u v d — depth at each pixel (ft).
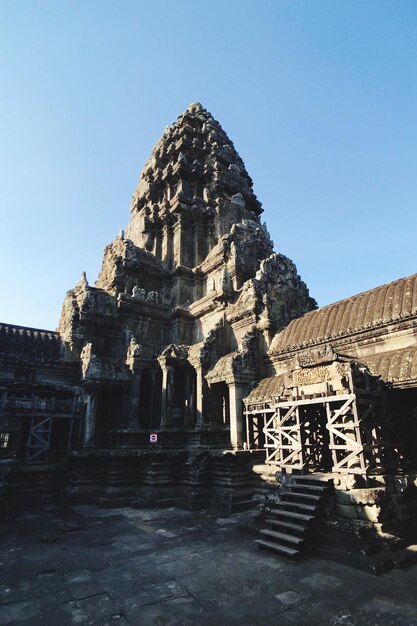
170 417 70.64
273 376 67.82
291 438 45.03
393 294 58.80
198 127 138.82
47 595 25.43
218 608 23.35
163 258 110.11
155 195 123.03
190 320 93.71
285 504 38.06
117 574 29.07
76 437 71.05
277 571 29.22
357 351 58.34
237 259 87.40
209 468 59.06
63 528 43.50
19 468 59.41
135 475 63.36
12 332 82.64
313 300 89.45
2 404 60.90
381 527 32.83
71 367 78.69
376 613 22.34
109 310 87.30
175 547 35.83
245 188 126.82
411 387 43.83
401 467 46.37
